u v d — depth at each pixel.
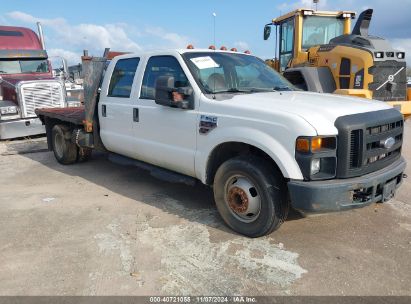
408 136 10.05
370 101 4.44
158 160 5.16
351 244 3.97
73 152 7.34
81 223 4.57
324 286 3.26
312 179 3.58
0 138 10.12
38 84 10.57
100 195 5.59
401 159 4.38
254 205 4.00
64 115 7.02
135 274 3.44
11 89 10.66
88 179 6.46
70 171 7.02
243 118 3.95
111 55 6.51
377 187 3.85
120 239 4.12
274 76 5.43
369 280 3.33
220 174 4.23
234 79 4.89
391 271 3.47
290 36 10.26
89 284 3.30
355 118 3.68
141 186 5.99
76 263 3.64
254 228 4.02
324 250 3.85
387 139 3.96
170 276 3.41
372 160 3.87
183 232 4.27
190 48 5.14
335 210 3.61
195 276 3.41
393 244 3.97
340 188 3.56
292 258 3.70
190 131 4.52
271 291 3.19
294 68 9.01
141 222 4.57
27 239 4.16
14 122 10.20
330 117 3.66
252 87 4.93
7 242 4.10
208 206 5.07
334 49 8.58
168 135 4.86
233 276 3.41
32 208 5.09
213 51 5.19
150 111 5.08
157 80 4.62
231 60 5.15
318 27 9.95
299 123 3.55
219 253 3.80
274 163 3.90
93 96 6.22
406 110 7.97
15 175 6.83
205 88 4.52
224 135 4.08
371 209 4.89
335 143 3.60
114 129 5.91
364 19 8.59
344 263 3.60
